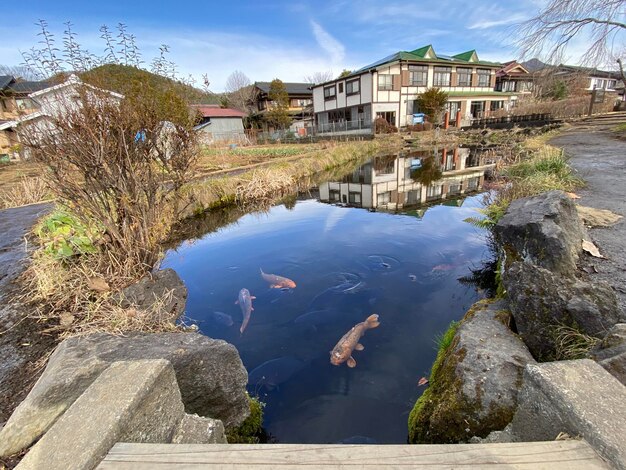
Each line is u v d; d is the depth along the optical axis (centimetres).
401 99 2692
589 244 311
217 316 364
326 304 379
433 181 1080
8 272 357
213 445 110
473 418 177
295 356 299
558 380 118
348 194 995
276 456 106
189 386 191
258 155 1641
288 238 623
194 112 424
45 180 336
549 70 1145
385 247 541
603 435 96
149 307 299
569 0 958
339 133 2716
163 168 388
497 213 462
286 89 3828
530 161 662
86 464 96
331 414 242
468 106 3020
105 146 315
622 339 161
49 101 311
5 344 241
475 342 219
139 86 343
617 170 643
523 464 97
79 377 156
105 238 356
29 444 144
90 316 265
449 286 407
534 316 210
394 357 293
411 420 217
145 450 105
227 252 561
